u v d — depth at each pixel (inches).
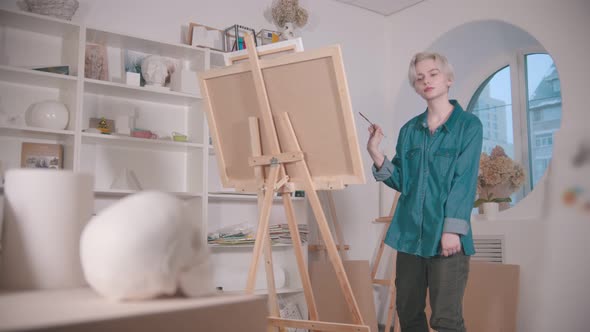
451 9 164.1
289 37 150.8
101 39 123.9
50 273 33.5
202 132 133.0
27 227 33.4
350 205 165.3
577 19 130.7
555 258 126.2
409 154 96.3
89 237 28.0
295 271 140.3
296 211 146.1
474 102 180.1
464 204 85.2
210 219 138.9
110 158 128.1
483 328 127.4
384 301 167.8
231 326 26.6
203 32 137.4
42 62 119.9
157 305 25.4
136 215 27.8
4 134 113.5
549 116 159.9
